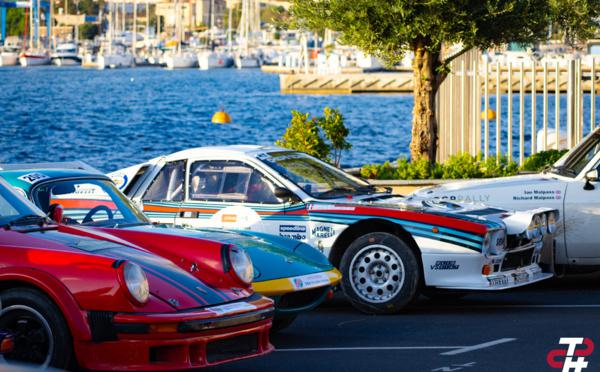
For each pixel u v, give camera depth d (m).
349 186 14.02
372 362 10.29
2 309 8.53
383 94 113.19
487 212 13.51
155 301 8.65
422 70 22.84
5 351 7.66
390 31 21.52
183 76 174.38
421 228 12.66
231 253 9.61
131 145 63.16
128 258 8.98
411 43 22.39
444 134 28.81
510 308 13.52
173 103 104.88
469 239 12.55
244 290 9.52
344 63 149.50
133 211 11.28
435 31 21.28
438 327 12.11
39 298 8.48
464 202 14.16
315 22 21.81
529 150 46.44
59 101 108.44
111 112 93.12
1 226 9.05
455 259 12.59
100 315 8.45
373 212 12.78
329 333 11.91
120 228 10.25
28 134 70.62
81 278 8.47
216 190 13.54
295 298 11.38
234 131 73.94
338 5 21.31
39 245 8.73
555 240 14.77
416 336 11.59
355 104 94.75
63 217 10.82
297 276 11.18
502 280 12.87
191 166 13.72
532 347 10.87
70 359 8.48
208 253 9.59
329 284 11.55
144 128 76.25
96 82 151.88
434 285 12.64
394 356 10.55
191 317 8.61
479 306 13.75
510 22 21.45
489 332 11.74
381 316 12.88
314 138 23.42
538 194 14.82
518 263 13.34
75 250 8.70
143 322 8.44
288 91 117.38
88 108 98.25
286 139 23.56
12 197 9.57
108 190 11.36
